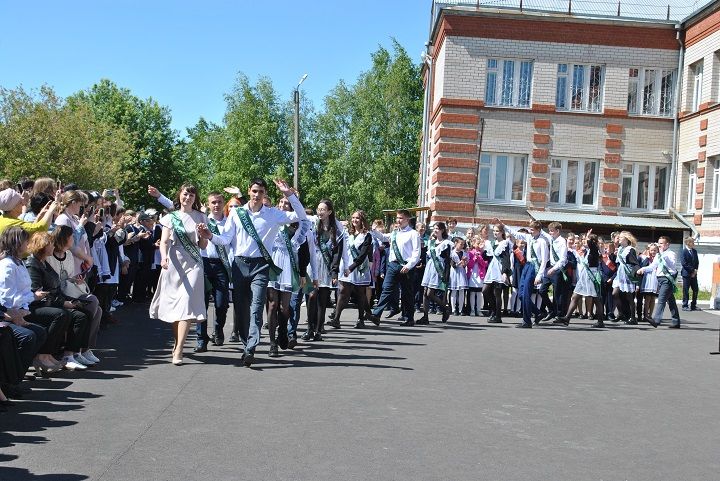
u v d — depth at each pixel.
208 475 5.30
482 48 30.92
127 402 7.50
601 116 31.39
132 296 18.30
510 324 17.06
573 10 32.06
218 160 70.25
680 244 31.14
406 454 5.98
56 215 9.98
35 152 40.81
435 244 16.44
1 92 42.19
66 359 9.12
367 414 7.27
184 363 9.81
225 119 64.62
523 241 17.50
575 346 13.35
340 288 14.73
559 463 5.92
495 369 10.27
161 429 6.51
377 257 18.64
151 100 68.06
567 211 31.44
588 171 31.66
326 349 11.59
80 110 48.72
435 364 10.44
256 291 9.86
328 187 58.34
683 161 31.05
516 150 31.16
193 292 9.83
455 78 30.94
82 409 7.19
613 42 31.25
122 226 14.83
